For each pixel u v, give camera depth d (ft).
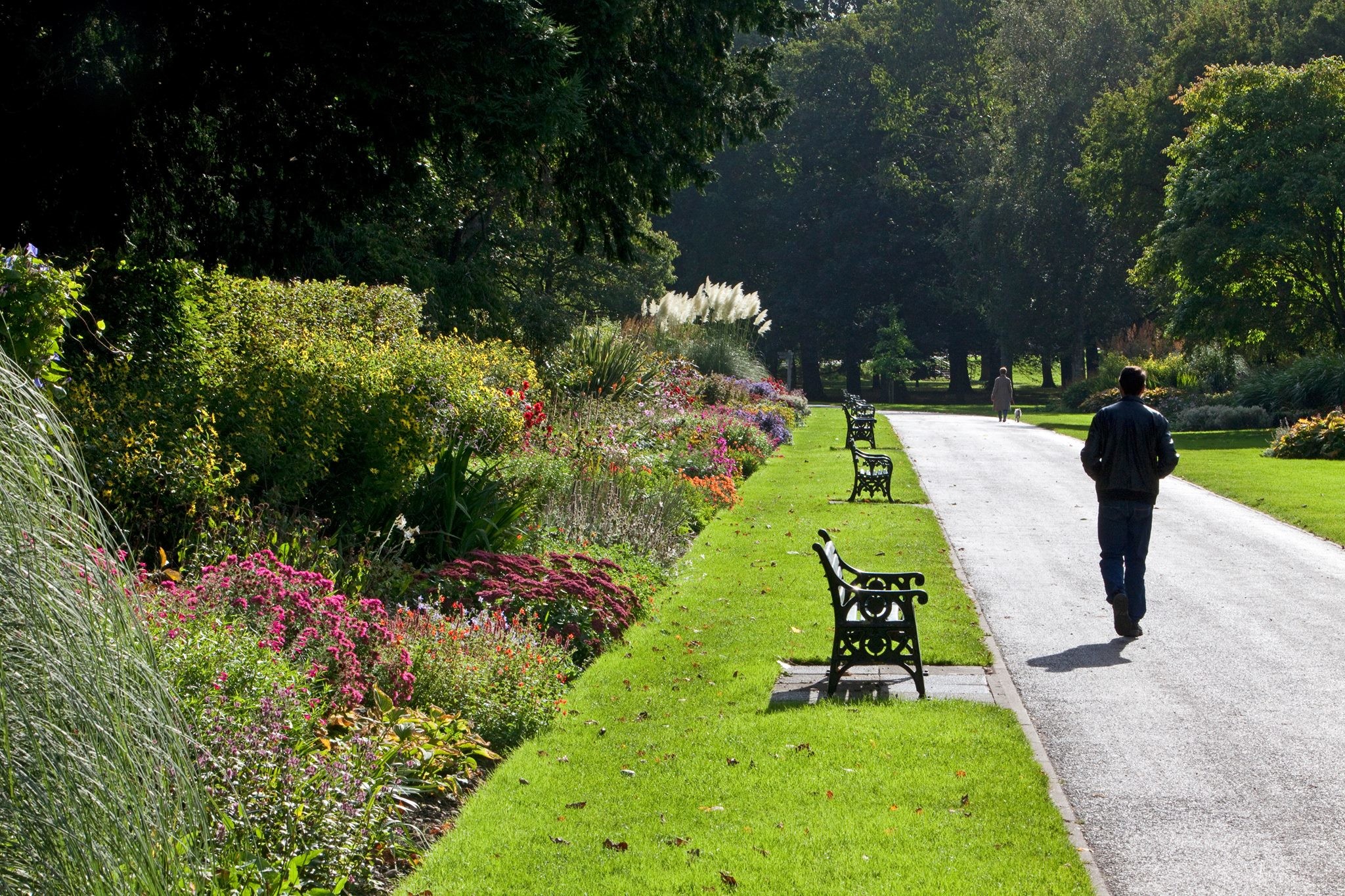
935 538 45.85
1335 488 61.26
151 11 38.32
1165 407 134.21
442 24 36.17
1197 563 41.14
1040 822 17.11
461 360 45.85
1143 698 24.52
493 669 22.57
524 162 47.06
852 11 271.28
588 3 42.88
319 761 15.90
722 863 15.67
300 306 44.34
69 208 41.01
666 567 39.22
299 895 13.55
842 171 242.37
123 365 28.66
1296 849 16.63
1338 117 119.44
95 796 8.74
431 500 33.09
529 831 16.84
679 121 56.08
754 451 77.46
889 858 15.78
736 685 24.98
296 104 42.75
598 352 72.08
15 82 37.58
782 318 238.89
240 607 19.16
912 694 24.66
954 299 229.66
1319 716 23.12
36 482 9.09
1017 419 130.00
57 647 8.68
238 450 27.86
